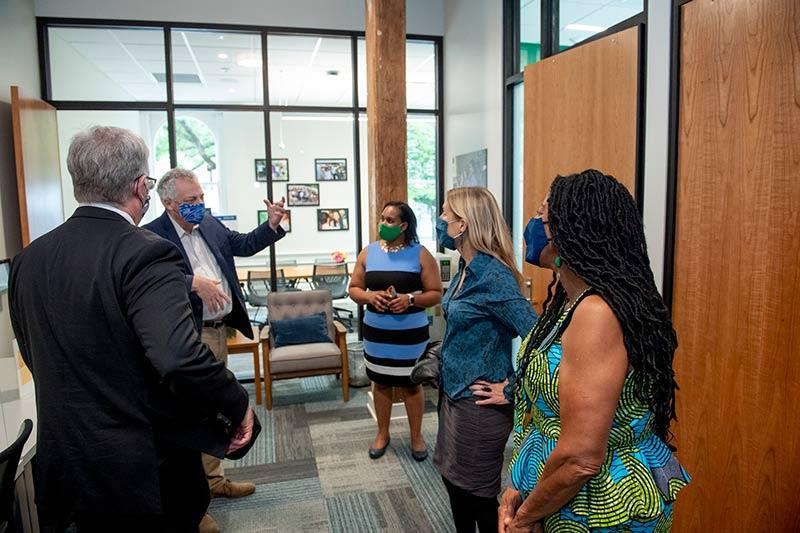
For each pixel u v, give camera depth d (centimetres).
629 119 238
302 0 462
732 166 186
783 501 169
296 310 427
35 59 418
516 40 372
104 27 438
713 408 195
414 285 280
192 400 117
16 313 122
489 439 170
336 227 726
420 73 570
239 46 493
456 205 174
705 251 199
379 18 338
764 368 175
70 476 115
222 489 258
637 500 95
